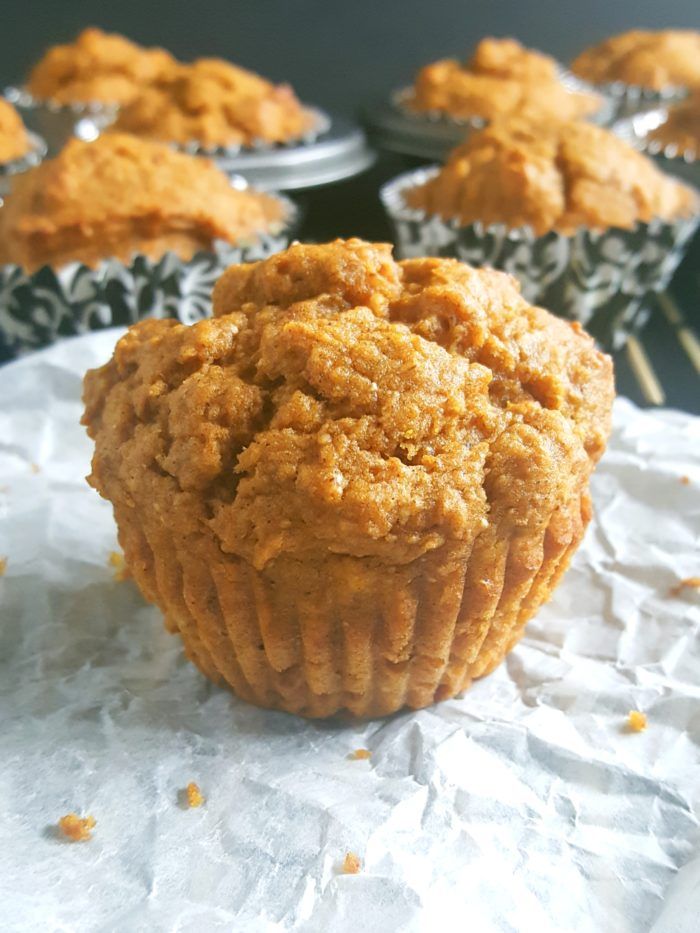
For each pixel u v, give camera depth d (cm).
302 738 10
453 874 8
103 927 8
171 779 9
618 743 10
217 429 9
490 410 9
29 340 18
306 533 9
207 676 11
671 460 13
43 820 9
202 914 8
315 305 9
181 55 29
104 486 10
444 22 30
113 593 12
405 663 10
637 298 19
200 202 17
